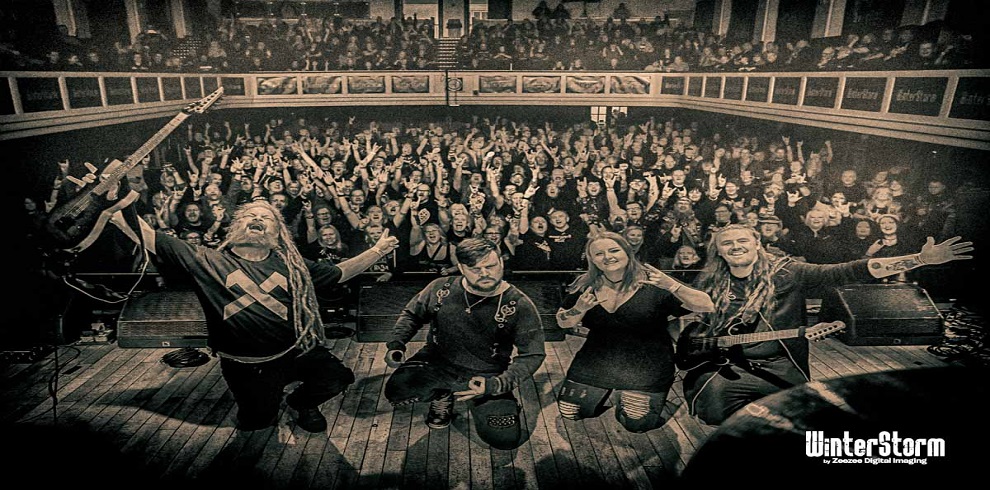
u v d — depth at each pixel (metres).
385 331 6.26
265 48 12.06
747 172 8.62
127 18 9.86
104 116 8.40
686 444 4.76
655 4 12.16
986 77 6.61
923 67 7.55
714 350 5.33
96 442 4.55
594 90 12.53
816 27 10.06
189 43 10.98
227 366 4.93
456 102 12.70
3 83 6.61
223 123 11.38
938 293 6.84
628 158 9.93
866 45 8.62
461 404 5.25
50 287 6.12
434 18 12.55
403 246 7.07
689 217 7.57
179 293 6.30
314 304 5.24
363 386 5.52
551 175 8.62
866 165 8.41
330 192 7.45
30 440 4.51
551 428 4.95
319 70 12.31
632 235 7.16
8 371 5.64
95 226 5.12
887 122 7.93
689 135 11.00
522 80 12.59
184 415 5.00
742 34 11.33
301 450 4.60
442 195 7.73
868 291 6.27
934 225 6.85
